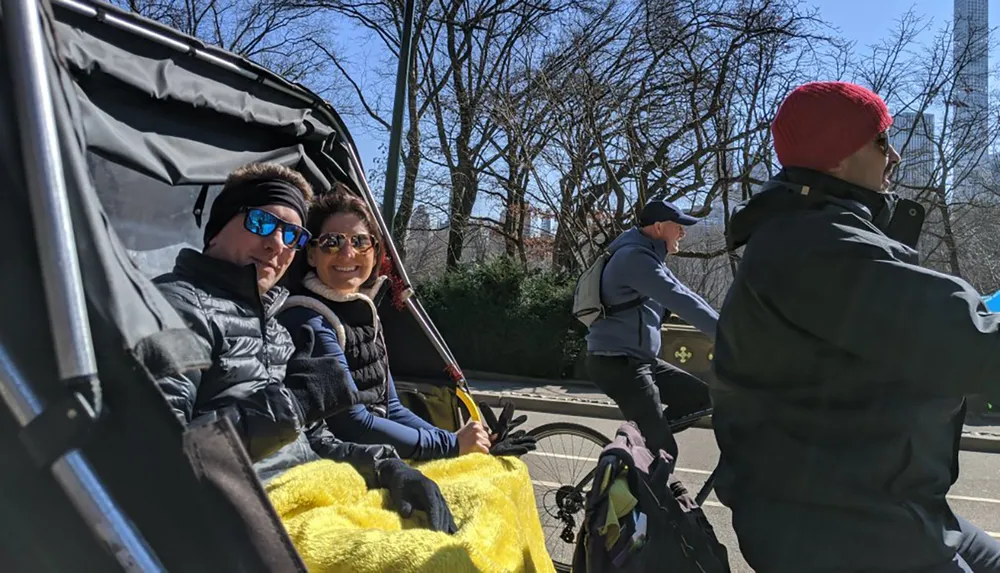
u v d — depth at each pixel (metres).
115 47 2.11
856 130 1.48
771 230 1.48
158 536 1.01
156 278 1.96
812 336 1.40
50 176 1.11
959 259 18.11
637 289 3.44
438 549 1.65
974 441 7.07
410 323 3.17
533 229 17.45
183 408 1.65
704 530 1.89
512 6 17.00
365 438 2.44
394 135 8.27
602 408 9.09
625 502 1.71
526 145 14.80
